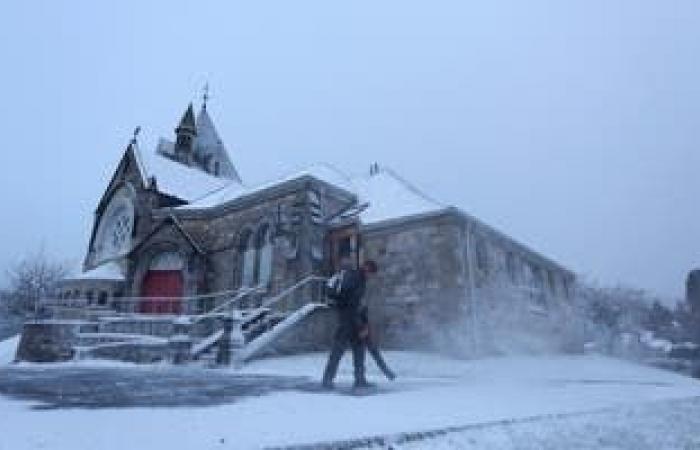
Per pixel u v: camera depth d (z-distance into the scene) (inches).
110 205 1285.7
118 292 1072.8
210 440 154.1
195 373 460.8
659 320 2583.7
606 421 239.6
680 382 603.8
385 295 819.4
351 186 1021.2
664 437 212.4
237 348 607.8
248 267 933.8
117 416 192.2
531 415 232.7
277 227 886.4
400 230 831.7
